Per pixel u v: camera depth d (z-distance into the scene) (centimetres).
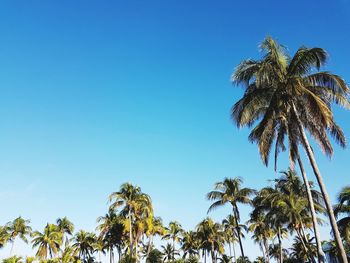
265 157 2436
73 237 8362
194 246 9119
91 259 8381
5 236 7588
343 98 2264
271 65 2356
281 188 4703
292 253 7919
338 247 1989
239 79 2469
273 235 7525
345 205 3897
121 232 6950
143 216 5959
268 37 2428
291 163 2547
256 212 5141
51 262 6631
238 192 4903
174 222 9481
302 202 4347
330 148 2312
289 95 2330
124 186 5909
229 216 7556
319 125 2270
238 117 2452
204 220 7931
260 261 9769
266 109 2584
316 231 2327
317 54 2239
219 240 7719
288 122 2422
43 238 7200
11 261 5956
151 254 7969
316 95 2322
